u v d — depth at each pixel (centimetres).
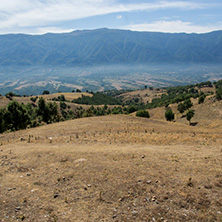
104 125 3653
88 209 912
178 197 967
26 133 3288
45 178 1261
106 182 1148
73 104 17900
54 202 979
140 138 2448
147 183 1108
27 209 924
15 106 4856
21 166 1512
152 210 885
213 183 1069
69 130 3281
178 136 2577
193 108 10838
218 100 9862
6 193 1077
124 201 963
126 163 1423
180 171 1251
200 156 1541
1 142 2733
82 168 1375
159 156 1574
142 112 8369
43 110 6194
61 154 1745
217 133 3059
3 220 841
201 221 804
